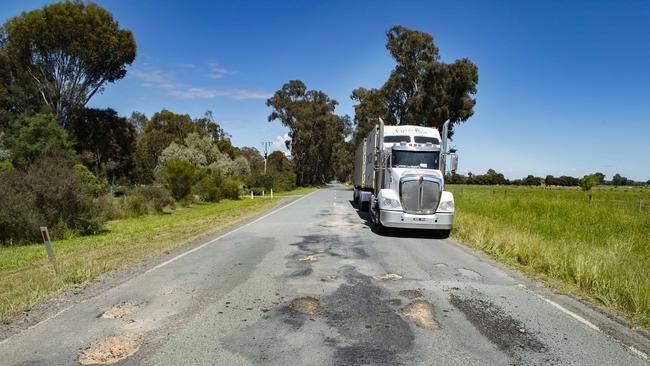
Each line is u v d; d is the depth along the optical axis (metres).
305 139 68.81
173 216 21.75
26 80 40.69
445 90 44.44
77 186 14.69
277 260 8.73
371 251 10.00
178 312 5.33
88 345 4.30
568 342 4.56
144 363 3.89
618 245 10.20
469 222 14.33
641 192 48.78
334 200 32.41
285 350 4.20
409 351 4.23
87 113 45.44
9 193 12.88
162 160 50.41
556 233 12.56
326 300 5.90
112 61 43.00
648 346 4.50
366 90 55.22
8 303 5.59
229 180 37.38
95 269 7.56
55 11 38.38
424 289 6.59
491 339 4.60
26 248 11.47
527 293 6.49
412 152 13.74
